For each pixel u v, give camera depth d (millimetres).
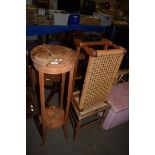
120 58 1396
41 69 1161
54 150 1705
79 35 3227
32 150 1664
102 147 1829
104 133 2002
